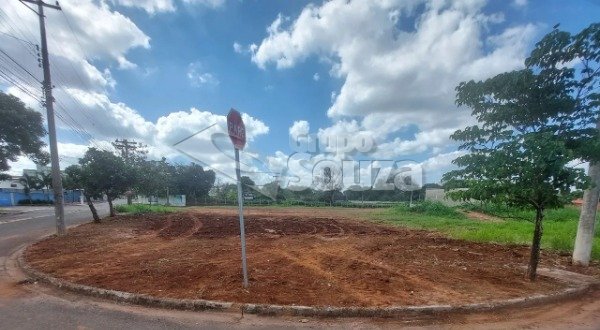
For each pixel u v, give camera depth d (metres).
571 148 5.17
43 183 47.66
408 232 13.23
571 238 9.45
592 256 7.82
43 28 11.73
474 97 5.87
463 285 5.54
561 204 5.29
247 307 4.48
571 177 4.91
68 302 4.88
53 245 9.22
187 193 53.12
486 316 4.47
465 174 5.92
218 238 10.79
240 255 7.83
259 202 43.69
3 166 26.03
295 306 4.47
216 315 4.41
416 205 26.47
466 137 5.80
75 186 15.38
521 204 5.66
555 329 4.13
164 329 4.00
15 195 42.25
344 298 4.84
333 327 4.09
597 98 5.16
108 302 4.87
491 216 21.98
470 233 11.56
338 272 6.30
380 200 46.19
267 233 12.36
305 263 7.04
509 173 5.23
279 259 7.40
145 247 8.91
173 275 5.94
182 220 17.36
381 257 7.77
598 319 4.46
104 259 7.31
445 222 17.70
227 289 5.18
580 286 5.58
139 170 18.47
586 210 7.32
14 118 24.05
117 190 16.70
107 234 11.59
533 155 4.95
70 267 6.58
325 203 41.22
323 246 9.27
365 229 14.36
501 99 5.76
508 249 9.02
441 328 4.11
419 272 6.35
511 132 5.34
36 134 26.28
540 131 5.49
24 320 4.25
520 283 5.68
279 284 5.46
